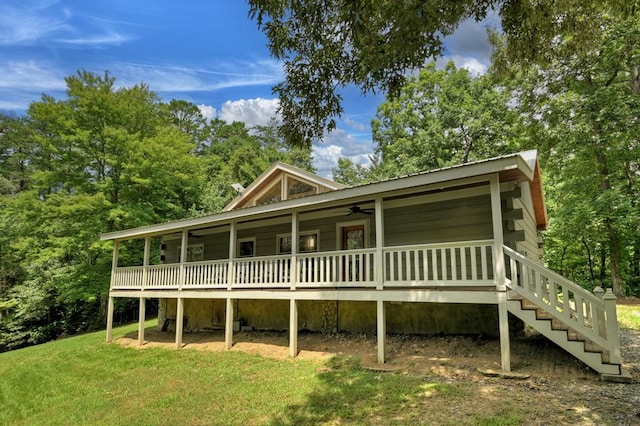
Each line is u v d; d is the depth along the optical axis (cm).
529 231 1092
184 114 3991
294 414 516
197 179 2048
